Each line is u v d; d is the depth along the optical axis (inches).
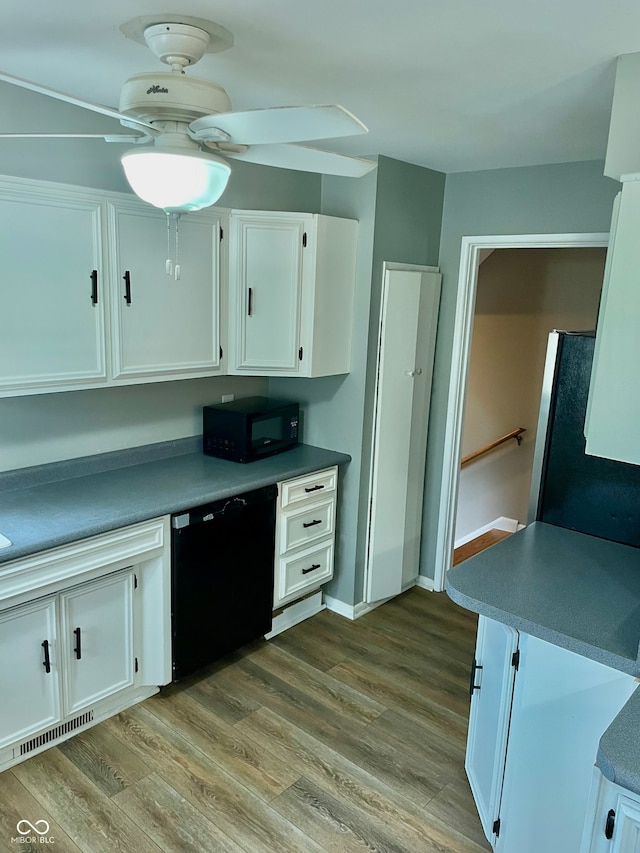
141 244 102.9
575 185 122.1
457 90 80.4
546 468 101.1
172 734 101.7
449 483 149.6
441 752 100.7
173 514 103.0
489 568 85.2
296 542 128.6
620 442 67.8
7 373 89.7
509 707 76.5
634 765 50.8
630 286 65.0
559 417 98.3
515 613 73.3
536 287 186.1
